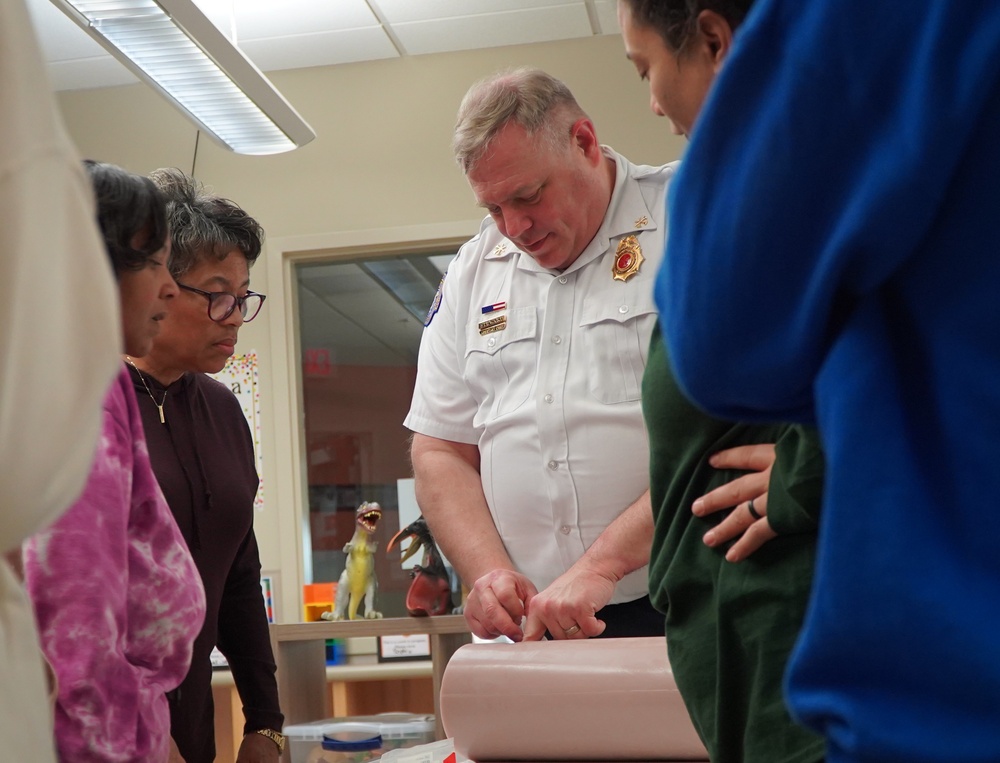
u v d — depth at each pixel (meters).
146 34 3.14
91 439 0.79
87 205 0.78
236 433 2.15
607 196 2.14
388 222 4.52
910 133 0.62
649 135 4.40
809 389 0.72
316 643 3.08
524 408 2.10
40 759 0.79
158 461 1.93
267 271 4.54
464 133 2.04
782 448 0.91
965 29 0.61
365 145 4.57
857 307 0.68
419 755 1.60
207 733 1.99
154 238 1.44
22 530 0.76
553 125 2.04
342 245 4.52
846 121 0.65
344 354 4.66
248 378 4.50
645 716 1.34
